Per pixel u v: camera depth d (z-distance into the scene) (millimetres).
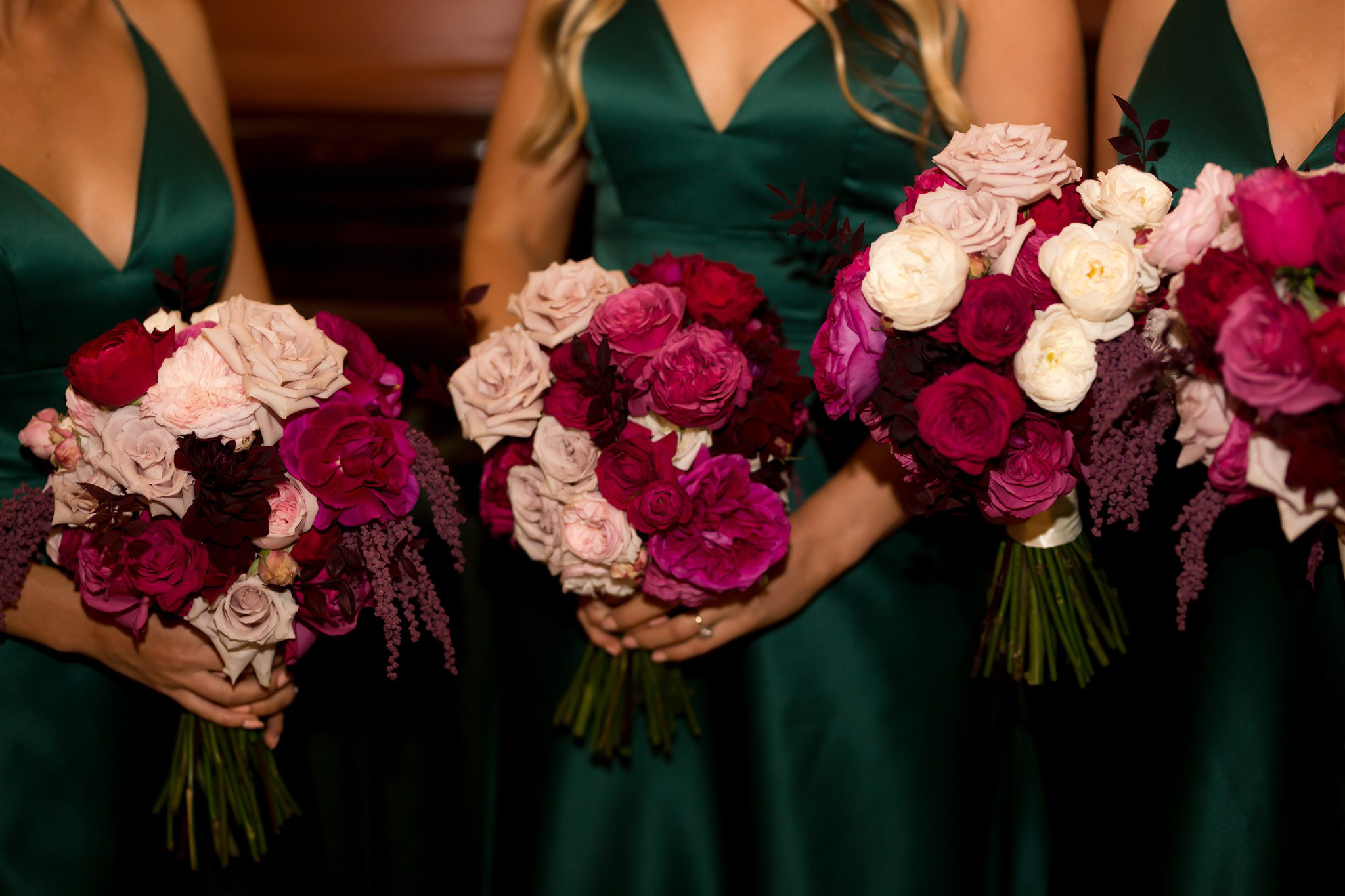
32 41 1657
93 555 1292
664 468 1386
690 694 1733
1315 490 1044
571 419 1407
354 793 1921
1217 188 1124
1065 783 1807
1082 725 1786
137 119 1706
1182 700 1512
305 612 1350
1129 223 1216
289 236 4871
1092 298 1158
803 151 1646
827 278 1693
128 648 1427
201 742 1517
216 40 5516
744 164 1662
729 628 1560
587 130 1753
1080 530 1445
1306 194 1018
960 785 1713
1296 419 1028
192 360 1257
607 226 1805
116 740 1558
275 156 4961
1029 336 1188
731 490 1405
